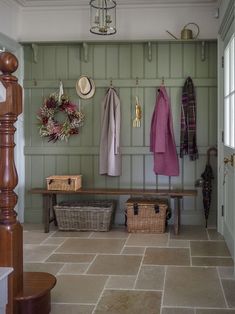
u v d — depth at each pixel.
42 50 5.02
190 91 4.75
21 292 2.33
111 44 4.91
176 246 4.02
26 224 5.05
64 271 3.32
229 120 3.95
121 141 4.95
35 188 5.01
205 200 4.76
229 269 3.33
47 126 4.91
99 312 2.56
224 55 4.27
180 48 4.84
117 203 5.02
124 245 4.07
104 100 4.82
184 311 2.56
